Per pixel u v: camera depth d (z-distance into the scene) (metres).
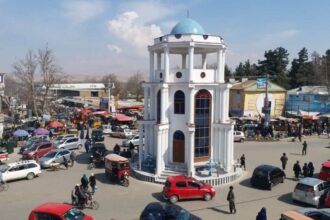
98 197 27.27
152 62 35.75
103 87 126.12
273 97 74.25
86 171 35.50
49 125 57.59
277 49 105.88
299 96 77.12
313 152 46.28
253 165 38.28
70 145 46.09
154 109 35.38
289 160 41.34
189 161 31.36
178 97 33.09
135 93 158.38
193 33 32.66
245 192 29.02
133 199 26.81
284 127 61.16
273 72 104.12
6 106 80.94
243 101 72.69
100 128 59.47
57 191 28.78
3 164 36.19
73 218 18.58
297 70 102.44
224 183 31.27
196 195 26.48
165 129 32.91
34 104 70.19
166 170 32.53
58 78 76.81
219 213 24.08
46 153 39.91
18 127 59.53
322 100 74.56
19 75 73.31
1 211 23.97
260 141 54.50
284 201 26.89
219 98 33.81
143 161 34.31
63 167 37.12
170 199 25.95
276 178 30.67
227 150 33.22
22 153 42.09
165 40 32.94
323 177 30.92
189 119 32.09
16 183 31.14
